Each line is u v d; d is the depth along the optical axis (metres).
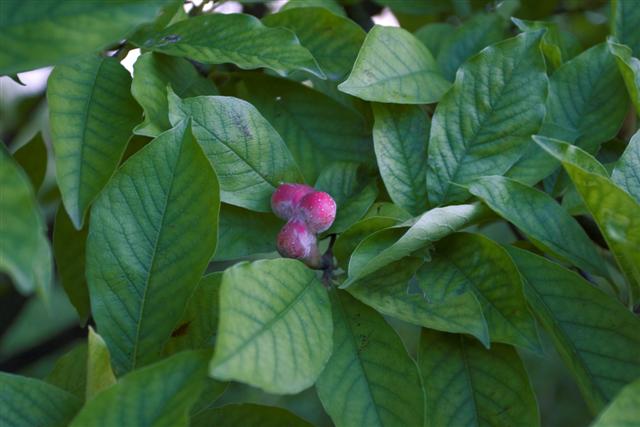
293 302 0.45
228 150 0.50
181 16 0.55
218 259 0.50
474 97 0.52
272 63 0.50
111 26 0.42
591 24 0.70
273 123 0.55
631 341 0.47
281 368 0.43
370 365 0.47
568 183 0.54
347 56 0.55
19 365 0.78
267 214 0.51
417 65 0.54
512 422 0.47
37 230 0.39
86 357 0.50
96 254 0.47
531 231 0.49
